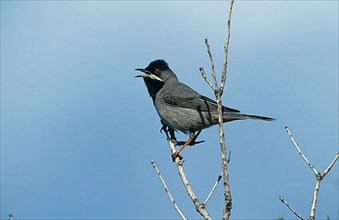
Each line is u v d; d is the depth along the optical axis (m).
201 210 8.52
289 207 7.78
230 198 7.73
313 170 7.70
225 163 7.84
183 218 8.05
